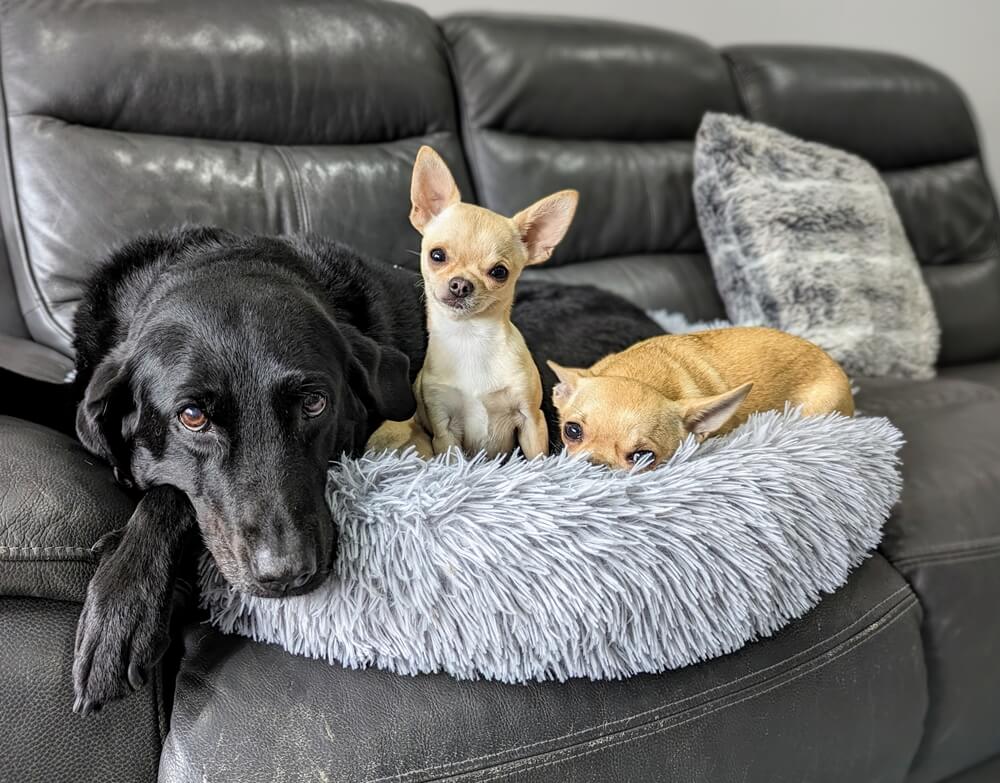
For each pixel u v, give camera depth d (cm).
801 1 314
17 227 160
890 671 124
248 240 128
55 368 141
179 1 177
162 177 167
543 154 218
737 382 143
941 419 184
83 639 86
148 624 89
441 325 121
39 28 164
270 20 185
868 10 326
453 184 123
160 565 93
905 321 232
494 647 94
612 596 96
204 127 178
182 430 96
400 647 93
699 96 244
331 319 109
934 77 285
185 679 94
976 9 341
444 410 124
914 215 273
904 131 274
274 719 88
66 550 88
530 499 99
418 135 203
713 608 102
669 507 102
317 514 95
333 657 95
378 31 197
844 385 151
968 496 152
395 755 88
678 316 210
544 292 184
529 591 94
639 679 101
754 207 221
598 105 227
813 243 223
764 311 219
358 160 188
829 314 219
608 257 232
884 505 125
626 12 288
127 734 89
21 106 162
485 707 93
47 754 86
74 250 158
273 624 96
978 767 161
